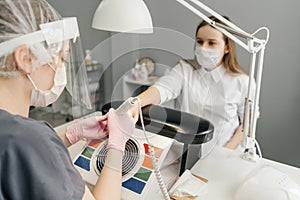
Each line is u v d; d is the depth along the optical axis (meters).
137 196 0.67
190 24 1.80
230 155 0.90
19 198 0.48
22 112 0.57
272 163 0.86
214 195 0.72
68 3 1.83
